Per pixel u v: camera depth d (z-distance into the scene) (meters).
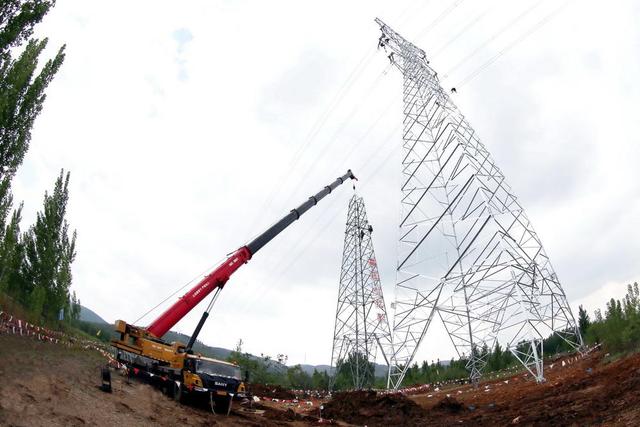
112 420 15.47
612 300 37.81
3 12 15.62
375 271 63.62
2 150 15.85
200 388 23.58
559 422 18.92
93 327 69.50
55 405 14.69
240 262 30.95
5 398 13.62
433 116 46.16
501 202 42.34
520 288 36.16
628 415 16.72
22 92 16.61
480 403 30.50
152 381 26.95
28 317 33.22
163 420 18.03
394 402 30.67
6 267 30.75
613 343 35.47
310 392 62.53
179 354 25.73
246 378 26.38
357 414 29.70
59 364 23.06
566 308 44.91
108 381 20.19
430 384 63.81
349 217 68.12
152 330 28.02
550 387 28.48
